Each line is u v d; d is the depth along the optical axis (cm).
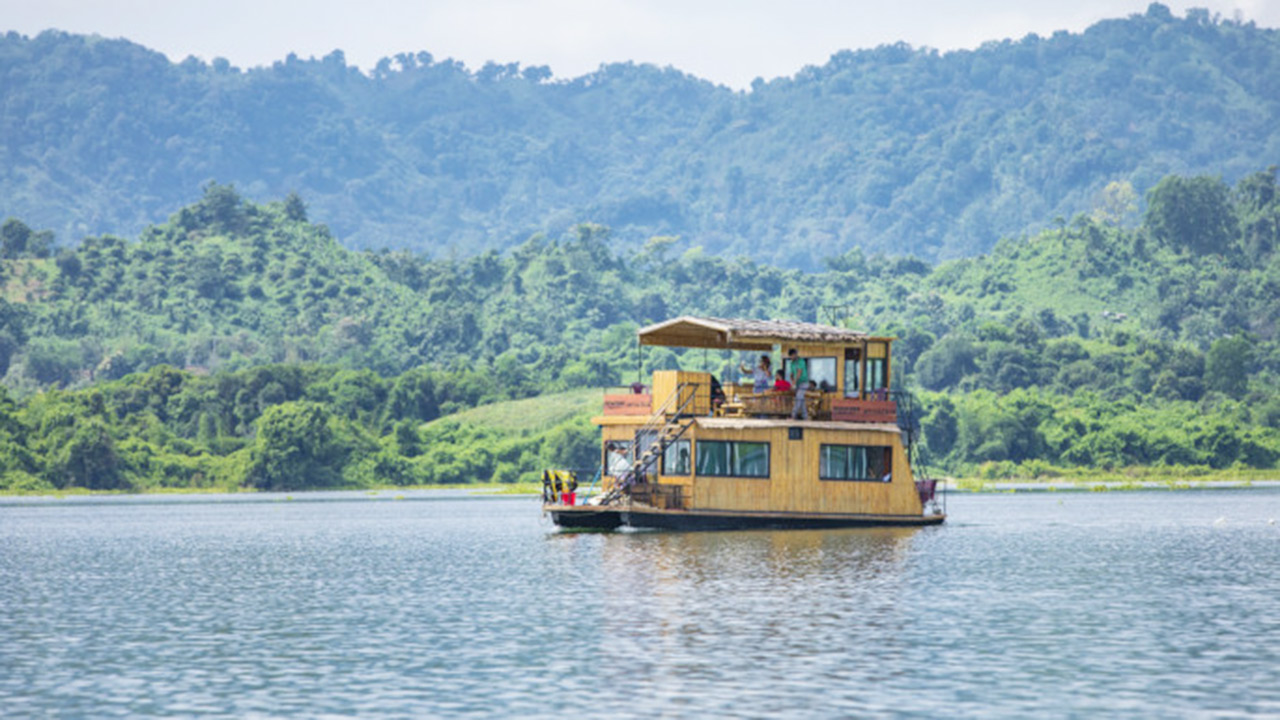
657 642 5434
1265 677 4759
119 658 5300
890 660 5047
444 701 4475
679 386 9931
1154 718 4197
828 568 7831
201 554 9975
